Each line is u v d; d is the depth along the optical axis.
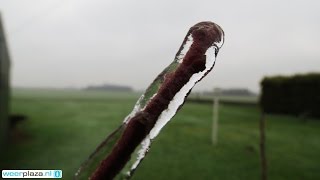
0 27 11.56
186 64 0.56
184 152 12.58
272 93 28.72
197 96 49.62
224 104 44.56
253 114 28.48
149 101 0.57
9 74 15.32
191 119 23.38
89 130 18.27
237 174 9.85
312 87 25.23
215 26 0.58
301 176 9.70
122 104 43.03
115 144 0.57
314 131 18.28
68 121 22.22
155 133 0.56
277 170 10.31
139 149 0.56
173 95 0.56
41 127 19.03
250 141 15.09
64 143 14.24
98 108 34.88
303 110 25.83
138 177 9.33
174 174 9.69
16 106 36.38
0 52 11.86
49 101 49.59
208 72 0.56
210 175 9.66
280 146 13.97
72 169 9.99
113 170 0.56
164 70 0.58
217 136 16.28
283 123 21.91
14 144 13.97
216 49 0.57
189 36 0.57
